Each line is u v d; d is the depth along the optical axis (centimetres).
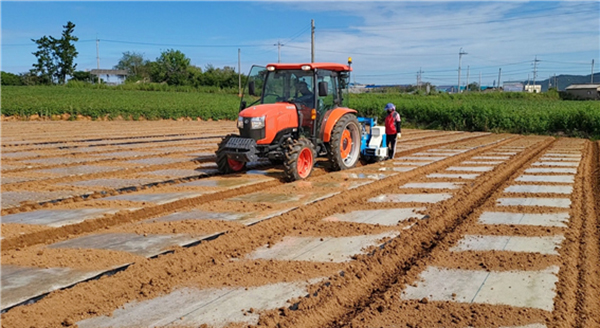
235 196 723
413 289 395
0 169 930
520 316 346
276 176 886
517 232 547
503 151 1430
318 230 556
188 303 363
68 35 6188
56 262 437
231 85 6384
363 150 1093
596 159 1262
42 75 6078
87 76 6438
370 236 532
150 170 988
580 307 366
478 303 368
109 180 834
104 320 336
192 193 727
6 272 414
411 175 936
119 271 419
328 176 889
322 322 344
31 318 336
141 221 587
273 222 577
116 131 1911
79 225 557
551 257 465
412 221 593
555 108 2405
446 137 1984
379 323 337
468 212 662
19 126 2031
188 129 2091
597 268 446
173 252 470
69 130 1912
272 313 344
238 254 475
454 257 467
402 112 2773
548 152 1402
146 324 330
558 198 726
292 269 430
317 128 884
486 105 2562
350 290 394
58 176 859
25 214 600
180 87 5688
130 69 8581
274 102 897
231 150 828
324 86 843
